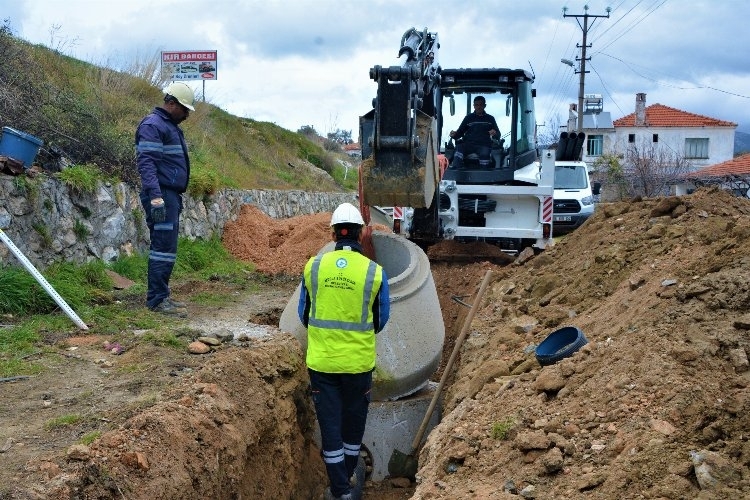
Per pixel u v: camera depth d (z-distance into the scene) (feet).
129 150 38.29
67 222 30.42
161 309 26.23
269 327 25.14
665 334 15.83
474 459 15.15
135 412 15.97
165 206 25.52
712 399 13.28
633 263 24.27
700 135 175.01
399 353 23.48
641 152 164.55
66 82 47.85
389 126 21.43
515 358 20.75
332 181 98.68
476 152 39.83
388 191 21.97
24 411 16.10
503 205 38.58
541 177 37.63
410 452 23.68
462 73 39.19
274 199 62.44
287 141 103.04
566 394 15.74
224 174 58.39
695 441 12.47
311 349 18.61
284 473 20.17
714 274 17.83
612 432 13.57
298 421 22.44
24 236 27.37
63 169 32.01
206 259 41.32
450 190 37.76
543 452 13.87
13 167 27.63
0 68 37.06
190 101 25.82
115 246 34.40
